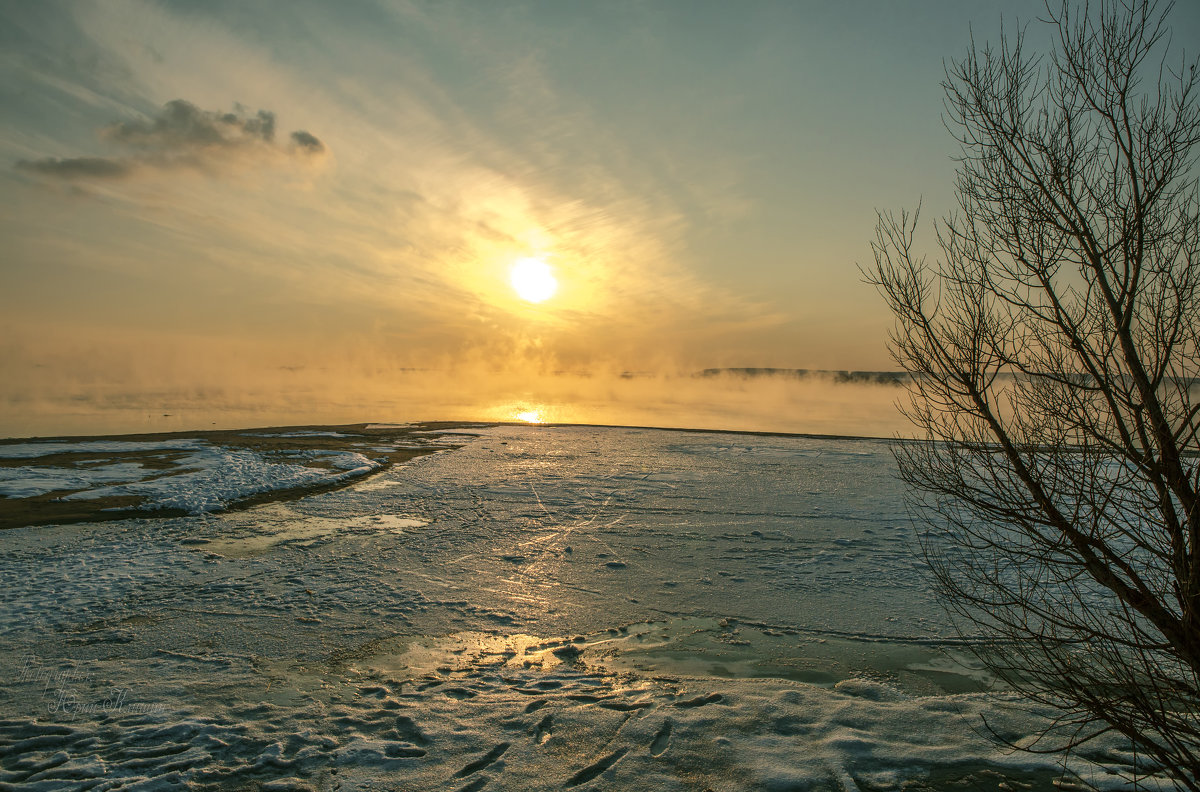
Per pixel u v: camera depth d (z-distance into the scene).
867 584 7.88
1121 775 4.04
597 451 18.84
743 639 6.38
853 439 22.09
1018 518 3.24
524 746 4.43
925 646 6.21
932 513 11.20
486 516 11.00
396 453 18.05
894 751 4.41
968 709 4.95
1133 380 2.89
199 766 4.12
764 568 8.48
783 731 4.66
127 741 4.36
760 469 15.91
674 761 4.29
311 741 4.44
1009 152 3.27
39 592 7.09
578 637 6.39
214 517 10.51
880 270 3.62
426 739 4.50
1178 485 2.82
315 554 8.72
